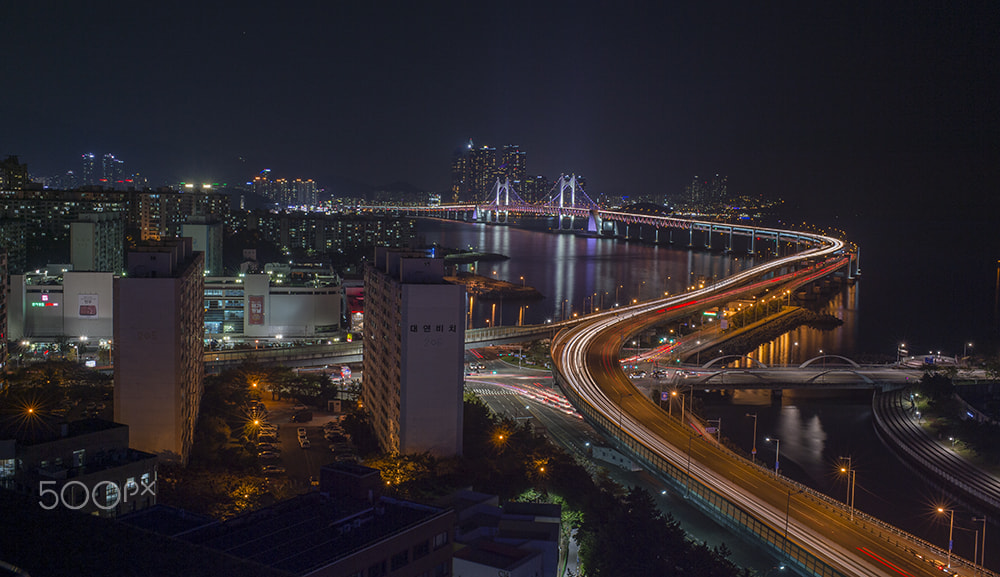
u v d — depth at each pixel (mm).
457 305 191625
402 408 192000
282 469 188250
